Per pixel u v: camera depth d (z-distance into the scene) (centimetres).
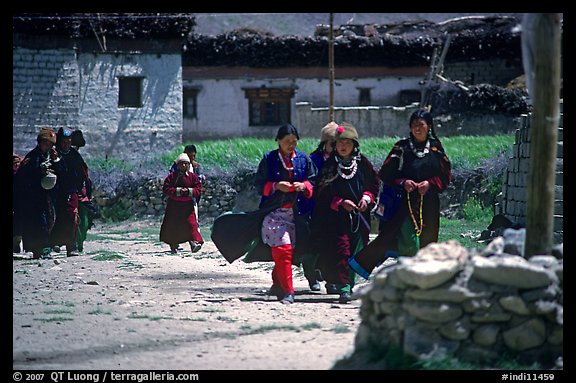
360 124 5350
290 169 1477
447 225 3209
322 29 6041
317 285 1620
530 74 949
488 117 5294
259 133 5850
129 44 5219
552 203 935
